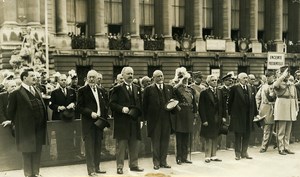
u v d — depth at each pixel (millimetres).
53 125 12141
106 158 13109
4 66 32344
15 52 31859
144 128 13641
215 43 47094
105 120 11047
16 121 10203
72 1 42500
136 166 11734
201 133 12953
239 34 52438
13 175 11219
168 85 12422
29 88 10383
